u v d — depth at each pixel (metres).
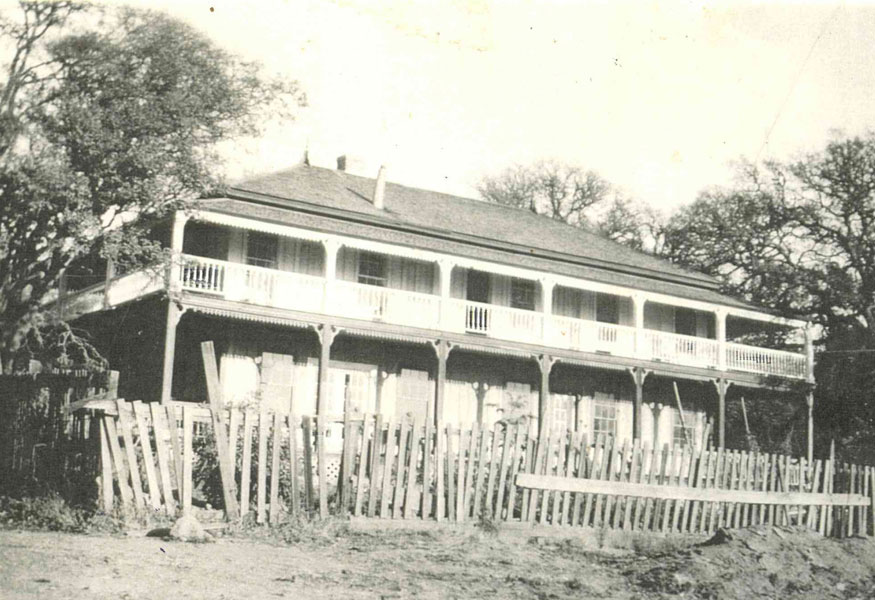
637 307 31.44
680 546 14.55
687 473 17.55
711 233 45.97
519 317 28.94
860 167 42.34
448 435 14.80
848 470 18.28
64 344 23.80
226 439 13.28
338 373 27.12
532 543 13.90
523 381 30.66
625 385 32.78
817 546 12.83
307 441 13.90
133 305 24.34
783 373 34.19
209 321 25.44
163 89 23.27
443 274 27.62
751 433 33.88
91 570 9.45
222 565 10.30
